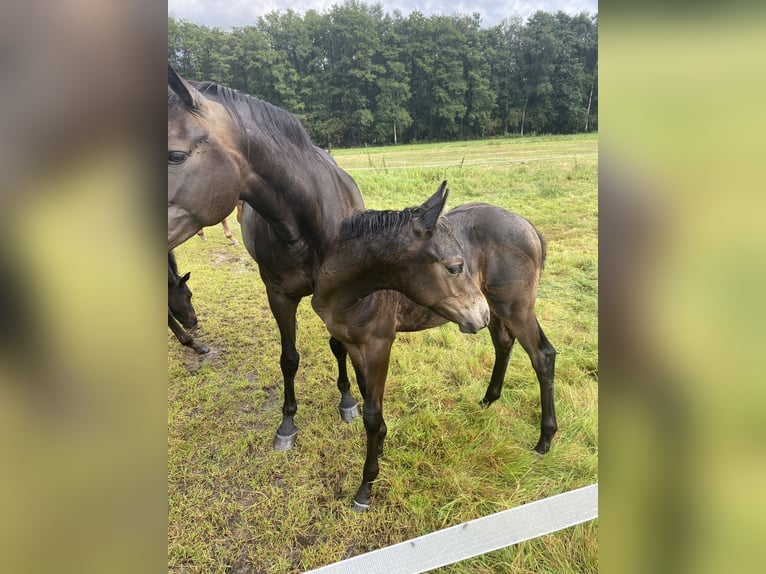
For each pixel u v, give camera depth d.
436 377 3.00
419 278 1.65
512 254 2.17
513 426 2.60
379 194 7.24
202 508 2.13
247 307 4.22
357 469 2.34
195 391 2.99
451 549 1.81
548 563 1.82
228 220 7.13
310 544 1.97
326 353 3.40
